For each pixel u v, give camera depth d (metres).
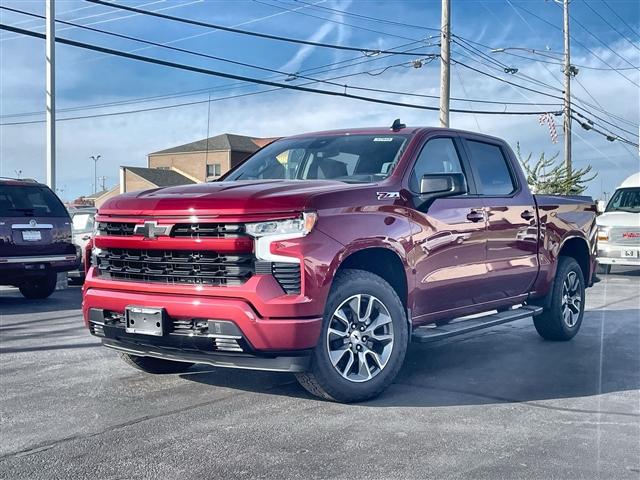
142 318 5.12
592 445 4.48
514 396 5.64
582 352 7.46
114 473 4.00
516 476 3.96
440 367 6.68
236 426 4.80
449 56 24.69
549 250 7.62
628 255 16.50
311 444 4.45
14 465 4.12
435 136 6.42
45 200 11.96
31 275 11.67
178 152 56.50
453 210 6.20
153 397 5.53
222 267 4.95
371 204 5.45
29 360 6.93
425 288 5.88
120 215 5.43
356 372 5.36
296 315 4.85
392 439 4.55
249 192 5.08
